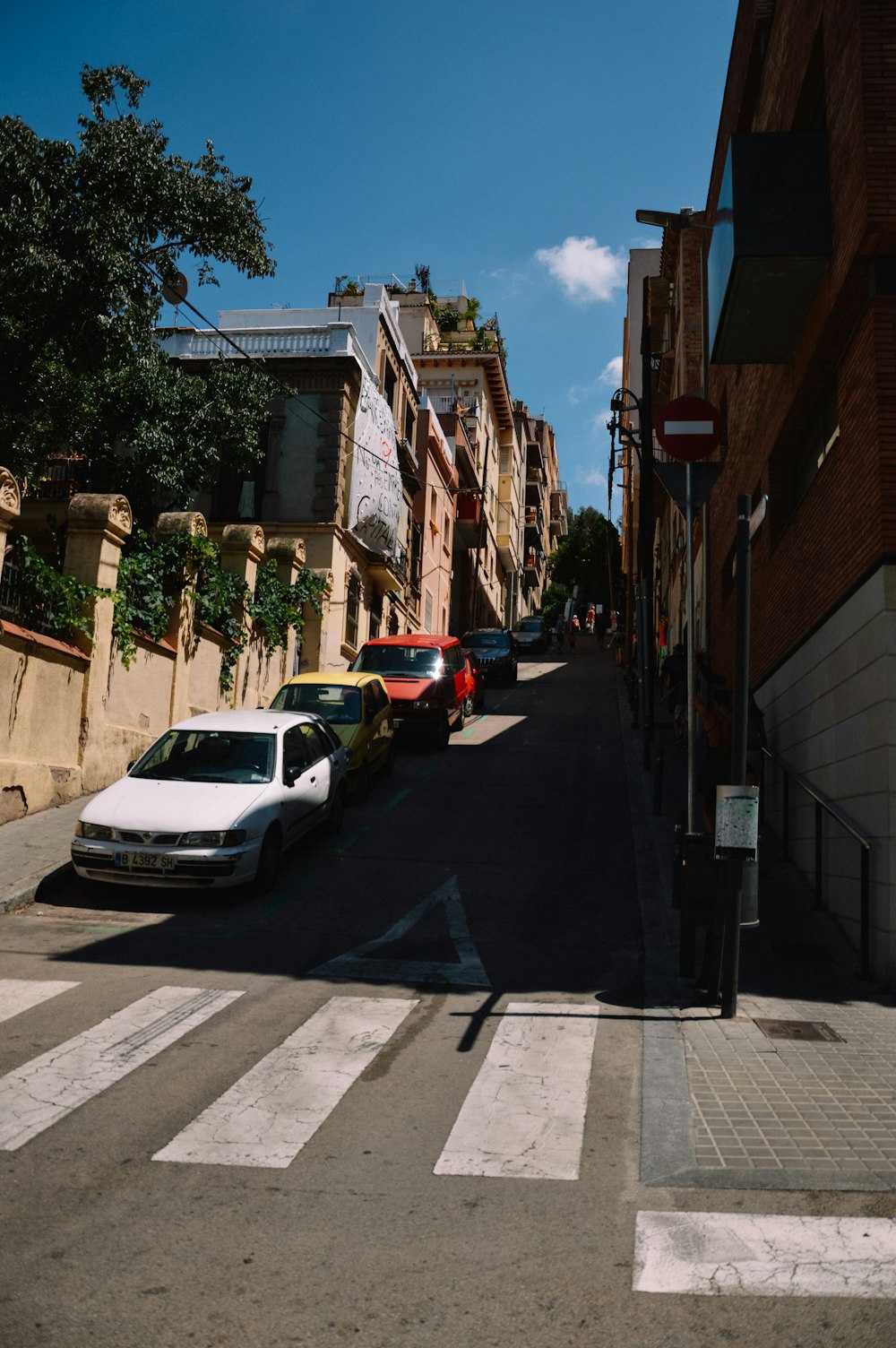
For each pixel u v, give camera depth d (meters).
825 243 8.82
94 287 14.80
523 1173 4.17
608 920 9.09
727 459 17.72
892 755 7.61
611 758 18.75
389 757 16.64
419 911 9.24
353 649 27.02
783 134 9.05
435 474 40.44
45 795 12.28
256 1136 4.48
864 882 7.66
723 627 18.47
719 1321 3.14
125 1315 3.11
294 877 10.44
